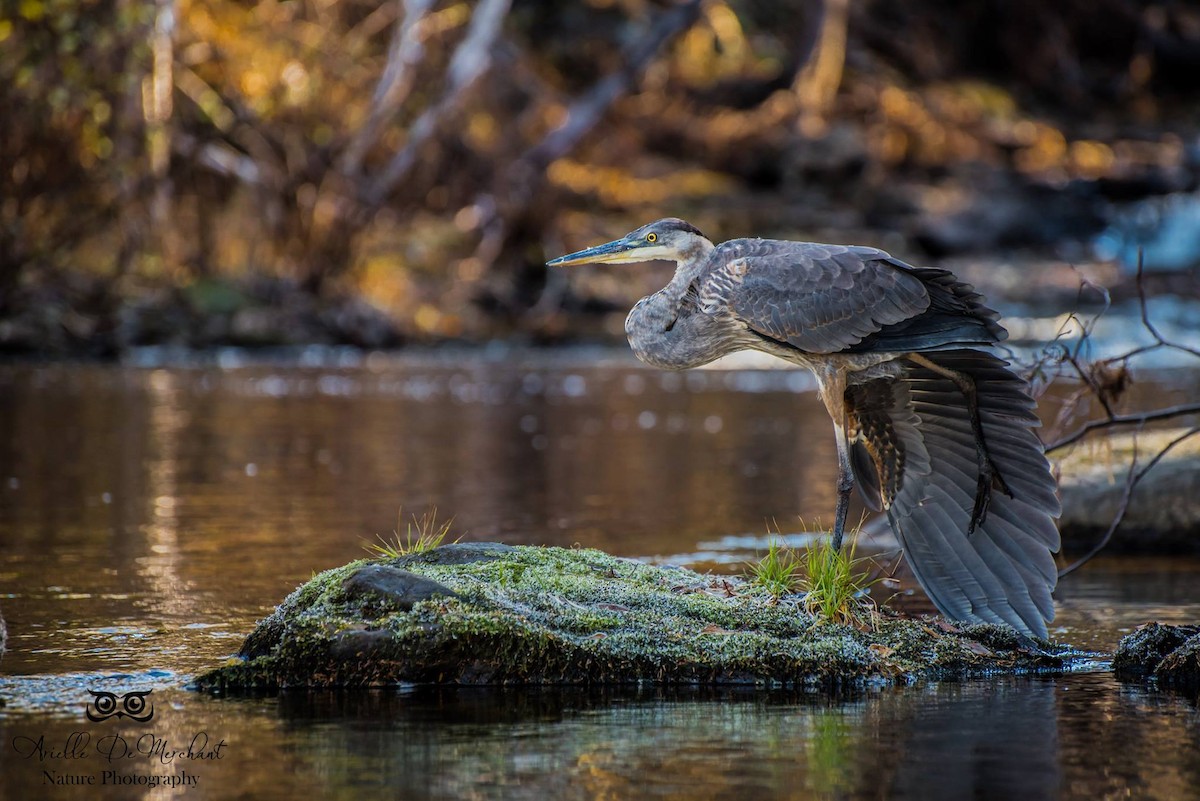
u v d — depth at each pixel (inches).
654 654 302.0
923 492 348.8
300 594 311.3
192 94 1147.3
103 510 502.0
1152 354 1030.4
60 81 997.8
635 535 467.2
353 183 1181.1
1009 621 333.7
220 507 510.0
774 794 230.7
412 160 1214.3
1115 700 289.7
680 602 321.7
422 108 1269.7
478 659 295.9
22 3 940.6
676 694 292.2
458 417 780.0
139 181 1082.7
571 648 299.3
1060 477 469.7
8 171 1011.9
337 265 1196.5
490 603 304.2
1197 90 1918.1
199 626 341.1
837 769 243.0
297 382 928.3
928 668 311.6
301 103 1163.9
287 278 1186.0
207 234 1197.7
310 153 1177.4
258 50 1160.8
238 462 616.1
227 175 1200.2
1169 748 255.4
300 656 292.4
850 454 348.8
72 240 1077.1
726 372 1055.0
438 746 254.2
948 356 336.5
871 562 432.1
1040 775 240.5
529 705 281.6
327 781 235.8
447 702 283.3
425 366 1046.4
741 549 445.1
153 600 369.4
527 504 525.0
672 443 692.1
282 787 233.0
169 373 960.9
